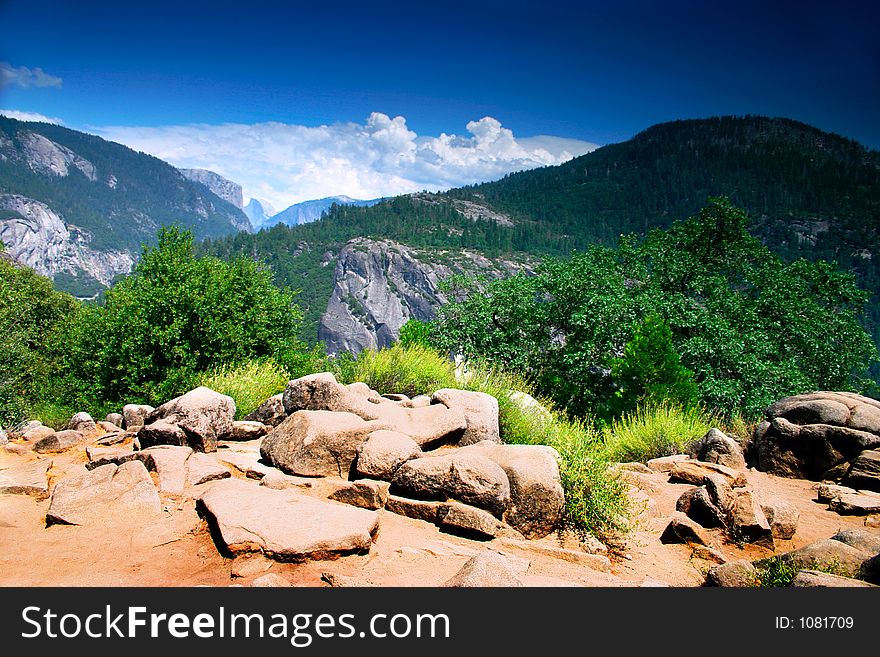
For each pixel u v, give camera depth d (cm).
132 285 1484
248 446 682
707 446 910
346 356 1155
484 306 2158
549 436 867
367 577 347
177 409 669
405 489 500
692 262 2197
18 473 580
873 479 741
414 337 2041
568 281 2112
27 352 1928
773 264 2291
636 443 1006
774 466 865
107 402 1349
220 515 397
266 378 1108
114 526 427
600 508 501
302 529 380
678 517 520
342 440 561
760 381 1708
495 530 449
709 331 1803
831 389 2112
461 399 714
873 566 385
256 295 1583
